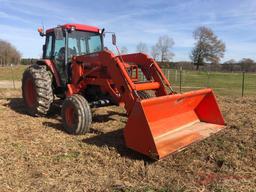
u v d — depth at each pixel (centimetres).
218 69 5616
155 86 629
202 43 6412
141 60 668
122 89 588
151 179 440
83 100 639
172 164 490
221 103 1080
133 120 500
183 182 430
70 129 647
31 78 803
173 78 2872
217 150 549
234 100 1158
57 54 802
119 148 559
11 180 433
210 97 641
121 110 897
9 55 6316
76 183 427
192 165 487
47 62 809
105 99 681
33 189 409
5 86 1873
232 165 487
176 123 595
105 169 473
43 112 788
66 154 530
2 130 676
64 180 436
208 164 493
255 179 442
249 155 529
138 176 450
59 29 727
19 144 579
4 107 952
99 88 688
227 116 829
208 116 652
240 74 3950
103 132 668
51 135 641
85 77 696
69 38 767
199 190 405
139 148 497
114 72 599
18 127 704
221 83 2531
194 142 550
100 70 662
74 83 720
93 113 850
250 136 630
